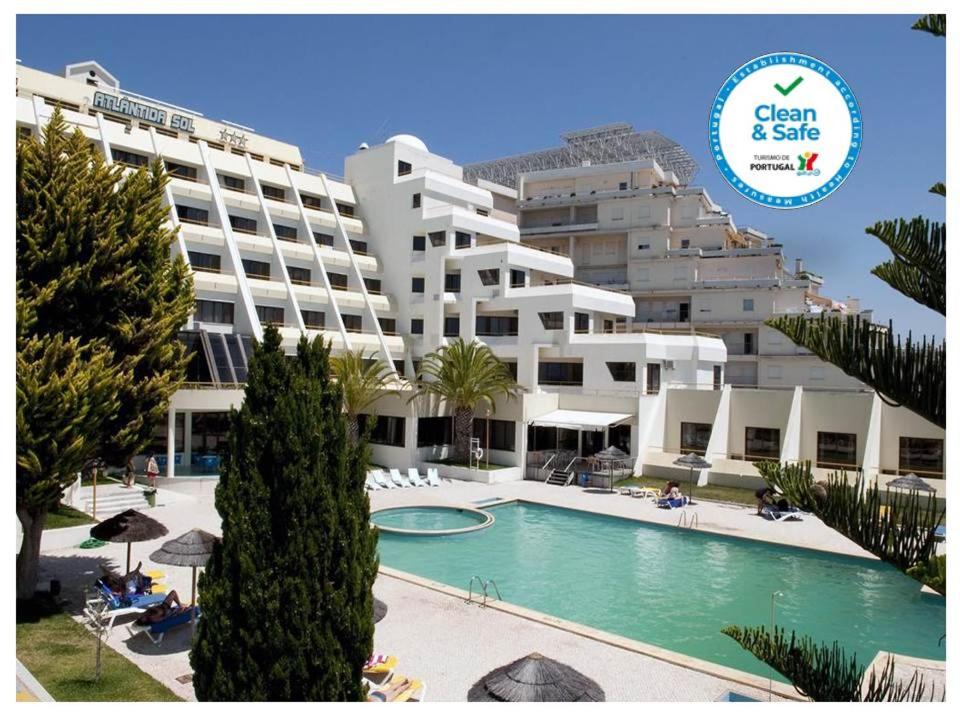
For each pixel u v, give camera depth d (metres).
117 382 18.58
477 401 45.75
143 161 51.72
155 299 20.73
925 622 20.05
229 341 45.00
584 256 74.00
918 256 6.48
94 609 15.15
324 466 10.71
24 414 16.17
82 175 19.34
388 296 58.72
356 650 10.59
